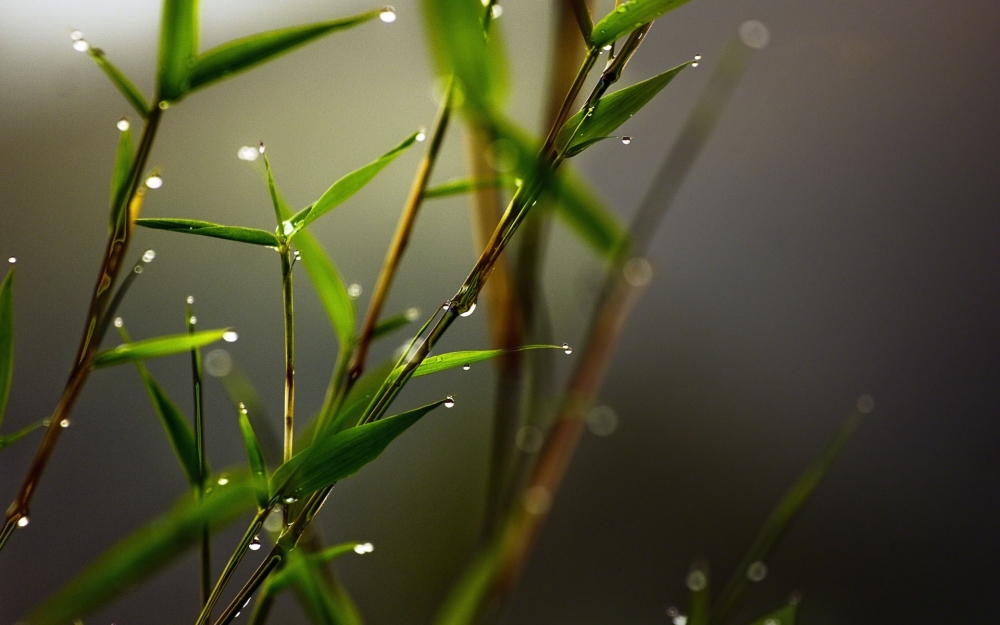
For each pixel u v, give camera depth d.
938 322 1.23
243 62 0.66
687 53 1.28
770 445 1.25
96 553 1.22
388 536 1.23
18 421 1.28
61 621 0.69
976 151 1.23
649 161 1.29
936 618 1.13
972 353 1.20
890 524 1.19
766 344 1.28
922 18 1.26
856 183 1.27
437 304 1.29
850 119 1.28
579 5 0.65
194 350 0.68
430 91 1.28
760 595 1.19
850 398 1.24
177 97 0.66
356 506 1.26
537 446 0.76
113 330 1.29
